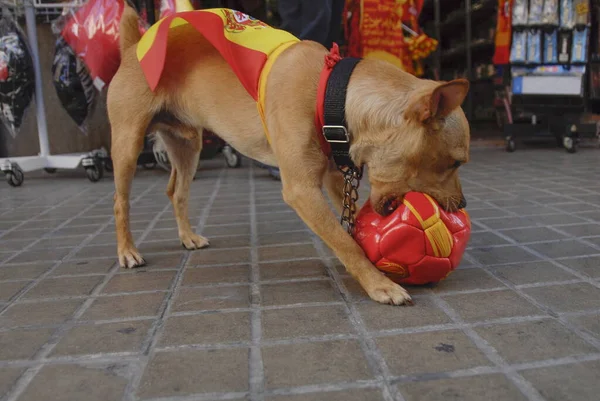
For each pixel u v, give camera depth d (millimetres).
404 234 2021
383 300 1997
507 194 4207
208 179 5770
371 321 1848
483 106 10859
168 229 3504
